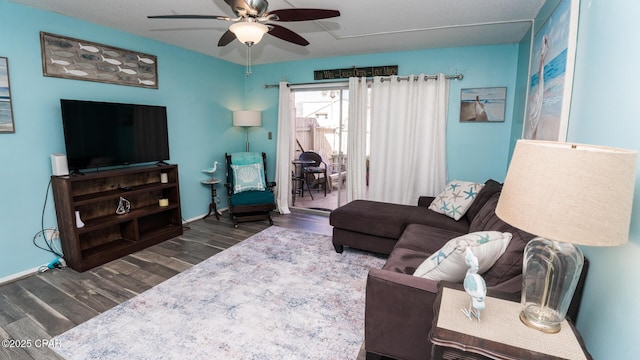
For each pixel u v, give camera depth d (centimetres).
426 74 389
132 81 337
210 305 222
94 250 298
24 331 193
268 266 287
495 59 358
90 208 308
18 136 257
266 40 357
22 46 254
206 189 451
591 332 123
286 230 394
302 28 307
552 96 195
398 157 409
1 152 249
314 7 253
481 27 298
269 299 231
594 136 136
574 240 84
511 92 356
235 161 447
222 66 459
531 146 93
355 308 220
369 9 258
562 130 170
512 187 98
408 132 400
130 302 225
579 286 132
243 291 242
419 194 405
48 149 277
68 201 264
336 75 436
